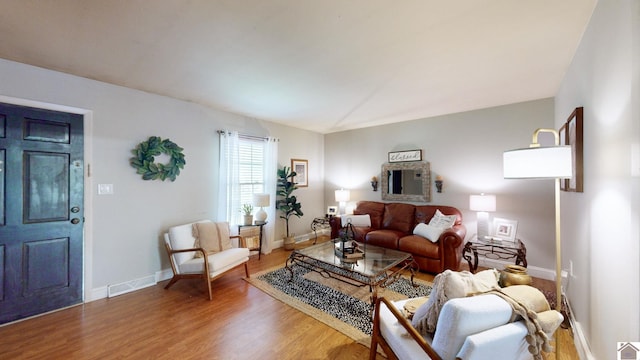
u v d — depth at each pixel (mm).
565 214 2566
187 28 1794
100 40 1955
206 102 3545
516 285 1473
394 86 2902
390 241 3756
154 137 3168
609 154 1417
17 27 1776
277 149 4777
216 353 1923
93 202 2744
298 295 2857
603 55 1472
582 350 1866
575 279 2180
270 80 2736
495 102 3508
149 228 3168
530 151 1739
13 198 2320
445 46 2025
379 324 1712
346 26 1755
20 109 2355
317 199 5719
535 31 1823
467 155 3961
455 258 3266
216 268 2891
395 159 4742
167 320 2361
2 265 2266
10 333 2146
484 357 1110
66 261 2592
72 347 1979
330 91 3070
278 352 1941
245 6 1551
